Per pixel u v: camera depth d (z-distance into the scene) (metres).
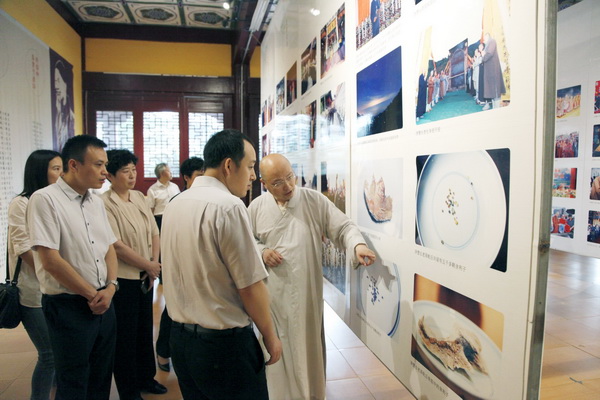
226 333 1.22
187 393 1.33
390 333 1.60
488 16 1.03
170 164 6.76
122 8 5.81
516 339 0.97
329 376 2.47
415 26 1.35
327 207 1.92
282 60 3.42
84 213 1.64
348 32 1.93
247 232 1.21
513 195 0.96
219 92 6.81
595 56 3.82
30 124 4.45
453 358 1.21
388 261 1.58
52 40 5.25
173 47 6.68
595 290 3.95
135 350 2.08
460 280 1.16
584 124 3.94
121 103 6.56
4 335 3.19
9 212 1.86
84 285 1.54
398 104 1.48
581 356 2.60
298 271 1.84
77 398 1.55
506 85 0.98
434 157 1.27
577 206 4.03
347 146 1.97
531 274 0.92
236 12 5.95
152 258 2.33
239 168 1.30
